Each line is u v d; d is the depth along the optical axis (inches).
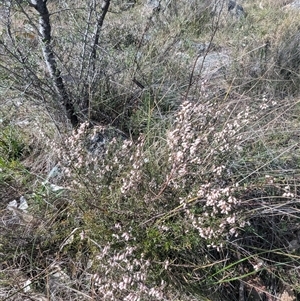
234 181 92.4
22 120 126.9
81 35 127.4
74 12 130.5
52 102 120.4
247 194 87.5
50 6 154.7
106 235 85.4
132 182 84.4
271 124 119.3
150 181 89.9
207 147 90.9
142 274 75.8
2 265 91.4
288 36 185.6
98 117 127.7
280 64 161.9
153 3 212.1
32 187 108.1
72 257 91.9
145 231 84.9
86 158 92.6
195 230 83.7
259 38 188.2
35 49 130.1
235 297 87.0
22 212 99.6
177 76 145.9
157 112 127.0
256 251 92.4
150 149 101.7
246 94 140.1
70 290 86.7
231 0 257.4
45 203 101.2
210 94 130.4
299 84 152.9
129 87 134.3
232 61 159.3
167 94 134.3
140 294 74.5
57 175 109.3
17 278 87.8
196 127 95.3
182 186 86.7
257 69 154.2
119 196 86.6
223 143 91.0
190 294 82.9
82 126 94.8
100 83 129.4
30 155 119.6
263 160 106.5
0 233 93.8
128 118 128.9
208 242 83.6
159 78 141.2
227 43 192.7
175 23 185.8
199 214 84.0
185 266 81.7
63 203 100.7
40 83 118.6
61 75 122.8
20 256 92.1
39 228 95.5
